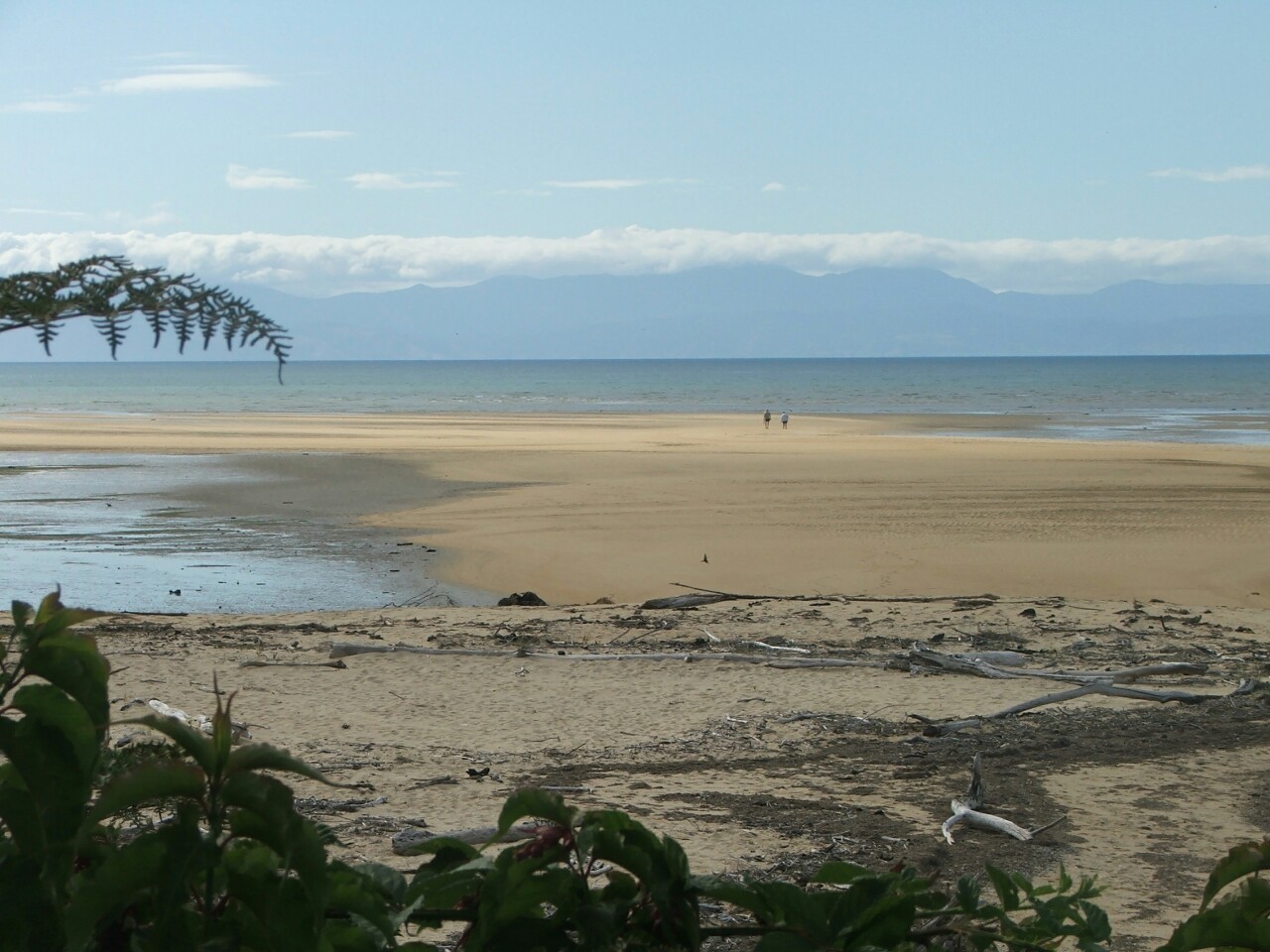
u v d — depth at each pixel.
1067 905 2.64
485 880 2.39
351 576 22.44
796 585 21.31
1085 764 8.78
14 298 1.77
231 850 2.16
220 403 107.00
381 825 6.82
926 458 44.22
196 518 29.58
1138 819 7.39
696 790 7.91
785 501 31.75
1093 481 36.16
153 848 1.98
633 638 14.26
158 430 60.62
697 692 11.34
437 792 7.71
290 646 13.40
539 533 26.80
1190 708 10.79
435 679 11.77
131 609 19.33
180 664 12.06
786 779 8.30
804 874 6.03
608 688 11.48
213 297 1.89
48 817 2.00
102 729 2.06
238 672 11.80
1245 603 19.98
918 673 12.25
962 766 8.70
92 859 2.20
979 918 2.76
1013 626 15.34
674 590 21.08
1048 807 7.64
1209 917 2.33
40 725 2.04
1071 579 21.77
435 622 15.33
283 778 7.92
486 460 43.16
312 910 2.02
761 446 50.72
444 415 82.75
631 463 42.16
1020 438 57.88
